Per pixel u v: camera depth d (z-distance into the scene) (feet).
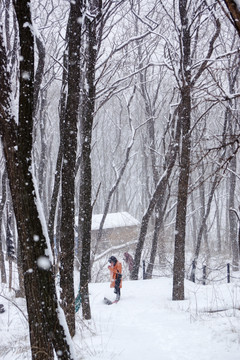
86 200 31.32
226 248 99.71
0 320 29.68
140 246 58.90
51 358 14.57
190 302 35.17
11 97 14.88
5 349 22.04
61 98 37.81
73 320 24.14
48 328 14.57
